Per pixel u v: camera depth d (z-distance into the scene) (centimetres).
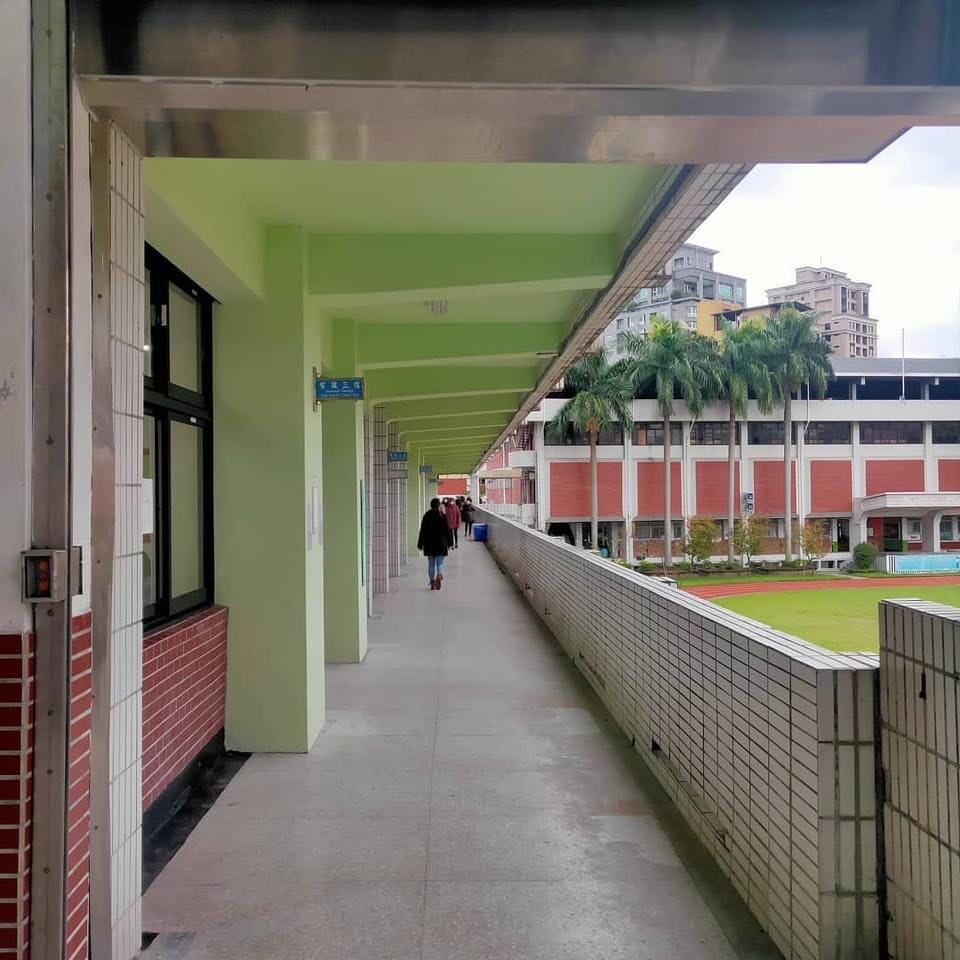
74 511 253
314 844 418
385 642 998
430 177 494
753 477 4975
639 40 264
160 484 482
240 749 569
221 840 423
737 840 360
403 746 582
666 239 512
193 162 416
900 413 4934
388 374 1252
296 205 542
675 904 352
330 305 637
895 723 269
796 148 305
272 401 577
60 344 246
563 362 1051
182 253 461
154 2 256
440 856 402
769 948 317
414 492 2642
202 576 570
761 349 4412
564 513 4947
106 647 279
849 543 4184
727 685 374
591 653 766
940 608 260
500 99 266
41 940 242
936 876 245
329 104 268
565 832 430
